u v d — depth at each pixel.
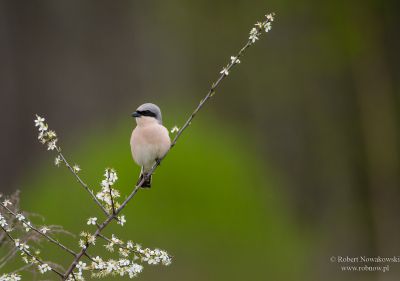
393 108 18.78
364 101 18.91
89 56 22.16
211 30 20.64
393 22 18.84
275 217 14.14
